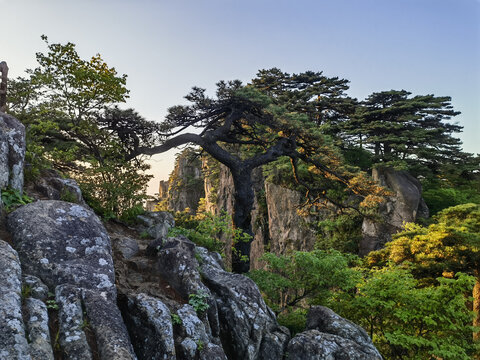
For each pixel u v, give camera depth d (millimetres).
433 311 12648
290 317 12742
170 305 7535
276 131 26641
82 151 15953
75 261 6766
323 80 46750
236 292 9055
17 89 14422
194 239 14180
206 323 7867
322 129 40688
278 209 43312
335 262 14008
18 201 8047
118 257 8938
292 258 14922
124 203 12570
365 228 37406
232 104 24203
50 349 5035
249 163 23266
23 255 6484
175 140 21719
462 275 12695
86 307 5887
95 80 14594
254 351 8500
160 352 6414
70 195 9992
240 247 21594
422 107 43469
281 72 48625
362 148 45250
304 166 39844
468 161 43188
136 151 20469
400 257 22109
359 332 9297
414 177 40531
